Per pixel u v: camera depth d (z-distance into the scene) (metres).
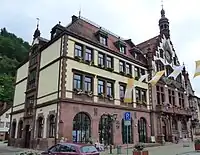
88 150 12.69
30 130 28.55
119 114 29.70
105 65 29.92
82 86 26.11
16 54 87.06
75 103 24.80
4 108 68.12
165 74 40.31
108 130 27.66
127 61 34.03
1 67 77.50
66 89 24.45
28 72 33.75
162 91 38.78
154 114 35.25
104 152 22.31
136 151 14.30
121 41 34.25
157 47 40.88
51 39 28.33
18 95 36.12
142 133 33.00
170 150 23.70
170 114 37.47
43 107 26.77
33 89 30.23
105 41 31.91
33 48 33.62
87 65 27.45
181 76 45.25
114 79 30.59
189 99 48.00
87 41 28.34
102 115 27.41
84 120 25.44
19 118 33.38
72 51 26.38
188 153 20.19
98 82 28.33
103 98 28.23
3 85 69.38
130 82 27.80
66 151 12.76
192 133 43.47
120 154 20.14
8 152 22.91
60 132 22.72
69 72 25.28
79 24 31.11
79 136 24.41
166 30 46.12
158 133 34.50
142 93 35.34
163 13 48.25
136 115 32.41
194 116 47.78
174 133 37.69
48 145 23.75
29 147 28.09
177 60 45.47
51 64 27.34
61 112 23.31
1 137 61.25
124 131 29.86
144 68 37.25
